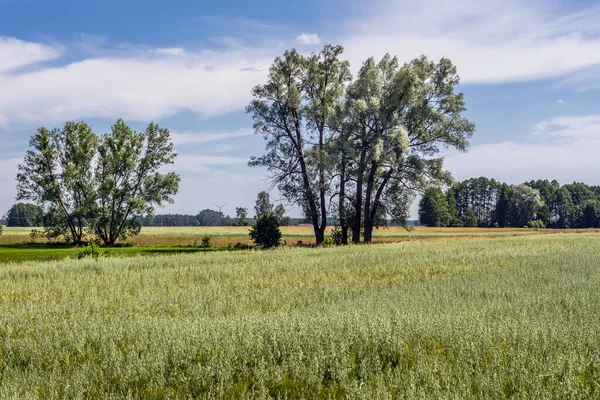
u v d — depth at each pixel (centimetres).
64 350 647
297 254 2480
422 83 3928
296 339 623
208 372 523
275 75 4050
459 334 625
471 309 817
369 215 4181
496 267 1644
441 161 3869
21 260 3092
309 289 1210
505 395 451
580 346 575
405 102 3869
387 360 577
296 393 483
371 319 703
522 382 465
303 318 728
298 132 4206
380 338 625
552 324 675
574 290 1027
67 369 573
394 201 4297
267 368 539
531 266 1636
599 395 447
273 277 1523
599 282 1162
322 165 3822
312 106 4078
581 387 463
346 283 1317
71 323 817
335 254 2409
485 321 705
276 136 4106
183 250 4072
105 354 602
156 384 514
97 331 734
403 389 463
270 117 4091
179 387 499
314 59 4194
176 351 591
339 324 683
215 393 489
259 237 4022
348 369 525
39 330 784
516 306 839
